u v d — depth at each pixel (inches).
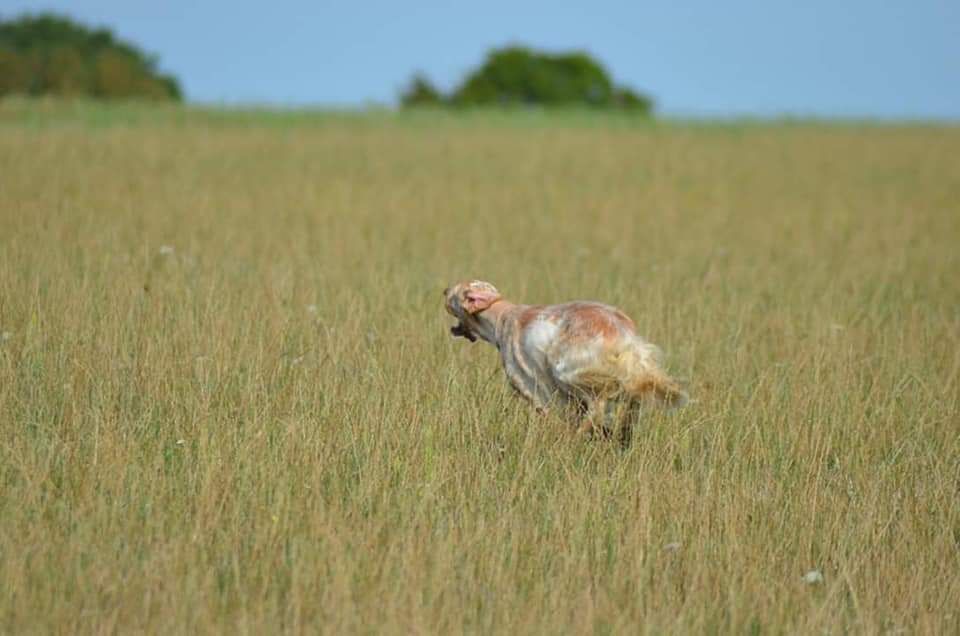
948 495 1085.8
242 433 1136.2
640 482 1053.2
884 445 1214.9
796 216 3034.0
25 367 1279.5
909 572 946.1
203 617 834.2
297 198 2930.6
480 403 1239.5
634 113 6437.0
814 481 1092.5
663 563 949.8
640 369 1103.0
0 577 863.1
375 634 832.9
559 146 4741.6
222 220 2498.8
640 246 2464.3
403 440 1129.4
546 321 1141.7
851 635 866.1
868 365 1438.2
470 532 965.8
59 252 1882.4
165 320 1473.9
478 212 2906.0
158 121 4909.0
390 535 958.4
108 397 1206.9
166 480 1037.8
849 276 2134.6
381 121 5423.2
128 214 2438.5
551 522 995.3
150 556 907.4
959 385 1391.5
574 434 1153.4
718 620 870.4
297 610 836.6
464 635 829.8
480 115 5964.6
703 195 3454.7
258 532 949.8
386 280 1852.9
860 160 4564.5
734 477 1088.2
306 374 1301.7
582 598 874.1
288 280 1768.0
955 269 2262.6
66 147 3604.8
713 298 1811.0
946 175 4124.0
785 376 1380.4
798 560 971.3
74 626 821.9
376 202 2962.6
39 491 995.3
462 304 1219.9
